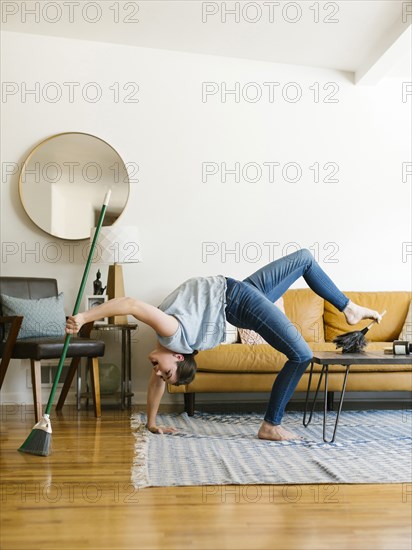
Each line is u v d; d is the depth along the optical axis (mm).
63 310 5199
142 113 5820
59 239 5664
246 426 4355
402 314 5621
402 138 6082
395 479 2908
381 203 6027
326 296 3998
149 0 5027
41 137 5691
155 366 3672
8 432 4164
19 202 5652
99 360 5641
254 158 5926
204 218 5840
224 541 2098
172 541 2098
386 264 6008
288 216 5930
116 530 2209
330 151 6008
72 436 3988
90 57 5781
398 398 5953
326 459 3311
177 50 5879
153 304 5746
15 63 5688
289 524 2279
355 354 3979
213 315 3584
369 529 2223
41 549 2021
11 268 5621
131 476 2963
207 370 4789
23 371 5547
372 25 5148
